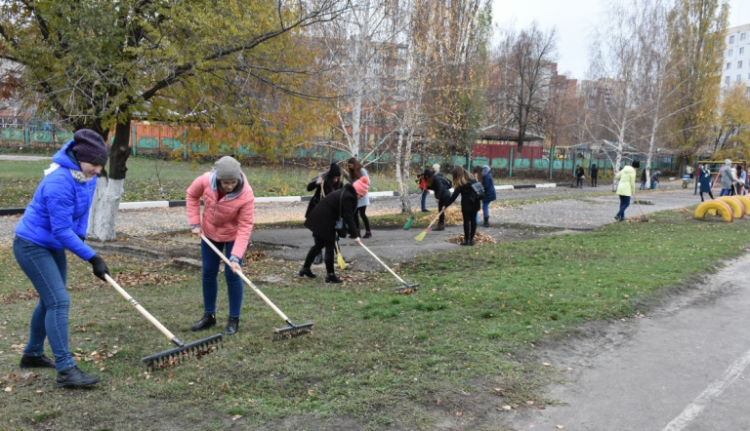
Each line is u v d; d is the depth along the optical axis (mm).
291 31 10484
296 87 11109
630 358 4922
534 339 5156
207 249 5145
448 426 3539
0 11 9414
